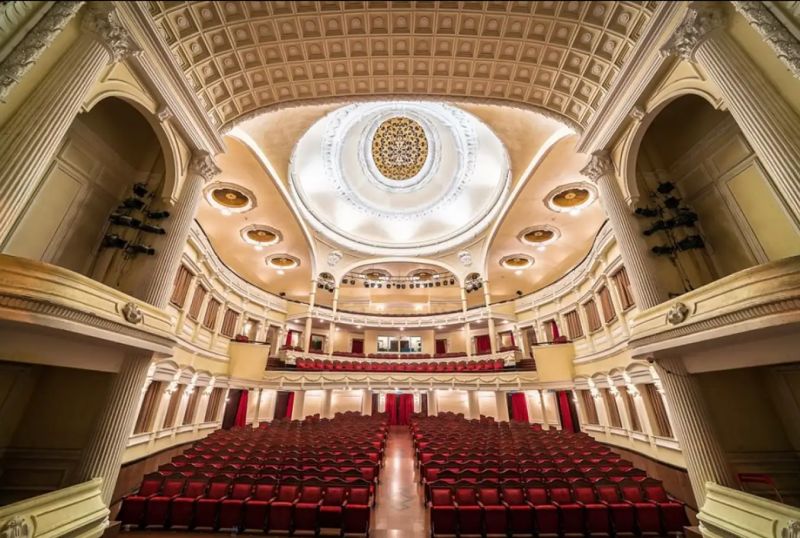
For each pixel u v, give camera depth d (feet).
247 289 57.57
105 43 16.75
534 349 53.01
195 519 19.13
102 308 16.37
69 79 15.24
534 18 23.31
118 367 20.59
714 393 21.08
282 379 53.67
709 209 23.45
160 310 21.72
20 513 13.38
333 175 67.31
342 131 63.41
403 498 24.41
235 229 58.54
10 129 13.42
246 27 23.53
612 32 22.02
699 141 24.12
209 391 43.45
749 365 16.24
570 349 50.21
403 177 74.23
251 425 49.88
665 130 26.48
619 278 35.58
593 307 45.29
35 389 21.61
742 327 14.10
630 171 24.59
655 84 21.04
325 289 80.59
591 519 18.78
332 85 28.55
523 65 26.40
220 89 26.21
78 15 16.22
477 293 82.17
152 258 23.62
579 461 26.78
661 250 23.32
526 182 46.96
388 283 85.61
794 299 12.39
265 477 21.42
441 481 21.03
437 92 29.32
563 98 27.50
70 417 21.21
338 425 45.91
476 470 23.80
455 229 74.74
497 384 55.21
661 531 18.83
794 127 13.52
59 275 14.11
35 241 19.94
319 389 56.03
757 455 19.51
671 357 20.70
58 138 14.60
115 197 25.30
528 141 42.55
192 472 23.65
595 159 26.25
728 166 22.24
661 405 28.66
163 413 31.99
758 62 15.06
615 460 27.40
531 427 47.16
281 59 26.00
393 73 27.91
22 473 19.85
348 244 73.77
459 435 38.19
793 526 13.26
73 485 16.71
